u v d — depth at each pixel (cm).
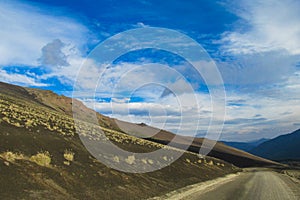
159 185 2330
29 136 2141
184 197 2016
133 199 1694
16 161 1441
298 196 2291
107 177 1909
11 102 5297
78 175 1688
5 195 1099
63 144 2306
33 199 1162
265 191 2598
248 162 15562
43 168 1513
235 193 2338
